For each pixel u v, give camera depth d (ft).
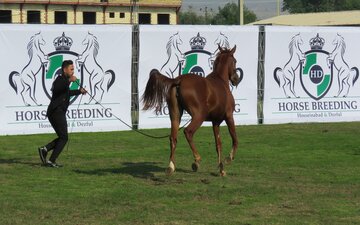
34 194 38.73
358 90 81.00
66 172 46.29
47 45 67.67
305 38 78.02
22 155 54.19
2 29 65.82
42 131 67.62
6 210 34.58
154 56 71.77
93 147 58.90
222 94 44.45
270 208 35.60
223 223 32.35
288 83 77.41
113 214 33.96
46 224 31.89
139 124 71.41
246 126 74.33
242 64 75.20
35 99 67.36
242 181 43.16
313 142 62.08
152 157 53.47
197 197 38.14
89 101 69.26
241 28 74.95
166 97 43.52
